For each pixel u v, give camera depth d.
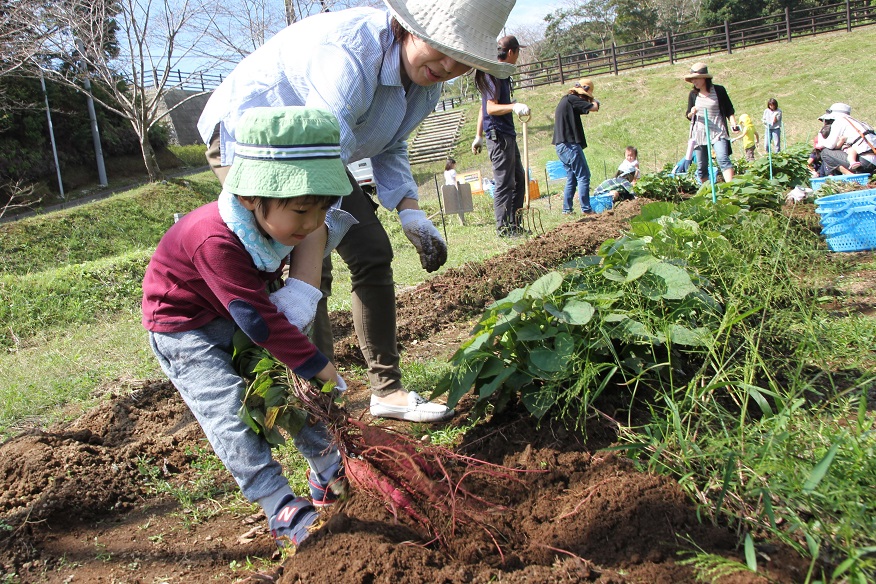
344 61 2.69
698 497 2.27
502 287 5.75
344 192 2.13
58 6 20.70
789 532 1.94
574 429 2.70
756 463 2.23
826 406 2.84
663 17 55.81
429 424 3.24
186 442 3.46
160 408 4.16
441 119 35.66
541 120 29.53
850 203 6.03
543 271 5.89
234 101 2.72
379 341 3.25
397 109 2.98
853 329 3.57
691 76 9.91
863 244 6.00
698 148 10.19
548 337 2.78
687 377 3.02
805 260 4.85
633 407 2.84
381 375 3.29
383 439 2.32
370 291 3.17
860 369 3.23
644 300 3.07
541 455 2.58
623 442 2.63
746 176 7.50
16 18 19.78
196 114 39.78
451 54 2.62
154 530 2.75
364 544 2.03
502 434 2.78
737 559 2.00
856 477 2.06
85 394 4.74
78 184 27.55
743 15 46.31
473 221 12.87
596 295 2.98
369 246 3.11
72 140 27.69
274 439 2.29
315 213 2.15
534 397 2.72
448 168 15.72
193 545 2.62
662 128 23.53
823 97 22.92
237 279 2.15
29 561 2.55
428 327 5.18
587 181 10.46
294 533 2.22
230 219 2.18
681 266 3.45
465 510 2.24
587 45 60.50
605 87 30.17
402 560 1.98
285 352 2.19
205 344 2.29
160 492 3.06
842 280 5.03
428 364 4.21
